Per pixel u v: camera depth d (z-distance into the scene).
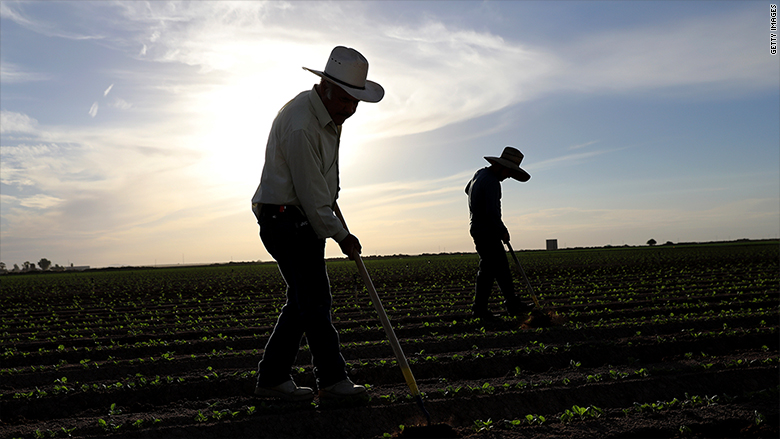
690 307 9.48
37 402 4.62
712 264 25.16
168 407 4.49
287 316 4.20
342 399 4.13
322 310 4.17
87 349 7.31
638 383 4.52
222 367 5.99
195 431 3.70
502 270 8.44
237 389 4.96
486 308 8.61
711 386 4.54
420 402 3.45
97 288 27.47
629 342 6.19
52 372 5.72
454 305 11.93
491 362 5.66
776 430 3.37
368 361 5.67
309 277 4.11
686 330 7.12
